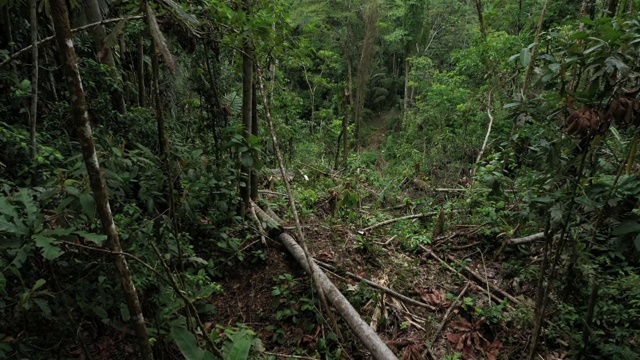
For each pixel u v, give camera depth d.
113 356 2.74
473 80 10.12
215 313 3.47
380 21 20.52
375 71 23.22
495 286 3.89
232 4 3.64
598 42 1.94
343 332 3.19
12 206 1.78
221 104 4.50
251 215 4.42
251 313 3.50
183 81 5.37
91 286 2.38
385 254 4.41
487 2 10.73
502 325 3.34
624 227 2.15
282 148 7.98
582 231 2.98
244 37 3.48
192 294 2.81
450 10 19.52
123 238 2.52
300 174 7.10
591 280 3.06
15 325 2.16
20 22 3.86
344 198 4.98
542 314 2.59
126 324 2.58
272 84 6.48
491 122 7.72
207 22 3.36
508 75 8.25
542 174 2.53
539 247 4.22
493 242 4.53
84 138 1.51
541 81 2.16
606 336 2.98
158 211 3.26
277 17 3.66
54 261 2.24
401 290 3.82
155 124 4.24
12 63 3.57
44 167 3.10
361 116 19.30
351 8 19.77
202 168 3.76
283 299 3.53
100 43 3.69
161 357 2.57
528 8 9.38
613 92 1.96
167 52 1.93
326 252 4.24
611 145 2.88
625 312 2.90
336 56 17.28
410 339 3.22
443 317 3.48
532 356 2.71
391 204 6.39
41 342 2.28
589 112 1.93
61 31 1.38
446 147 8.18
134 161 2.86
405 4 18.47
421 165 8.02
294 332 3.27
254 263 3.99
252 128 4.70
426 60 13.63
